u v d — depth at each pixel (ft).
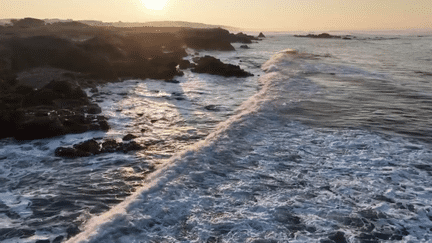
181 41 158.20
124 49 98.12
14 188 22.39
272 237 16.63
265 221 18.03
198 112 43.21
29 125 31.53
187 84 64.28
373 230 17.30
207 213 18.72
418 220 18.22
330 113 40.37
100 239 15.92
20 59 64.69
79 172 25.08
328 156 27.48
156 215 18.26
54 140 31.58
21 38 70.13
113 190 22.27
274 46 203.41
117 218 17.65
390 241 16.39
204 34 230.68
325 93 52.08
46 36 72.13
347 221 18.11
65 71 64.64
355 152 28.27
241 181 22.84
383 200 20.39
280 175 23.93
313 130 34.12
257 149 28.89
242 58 122.83
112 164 26.63
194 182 22.41
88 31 136.46
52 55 68.39
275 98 48.01
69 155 27.96
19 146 29.99
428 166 25.40
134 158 27.91
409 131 33.76
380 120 37.52
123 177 24.30
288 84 59.77
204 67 81.25
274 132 33.42
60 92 43.11
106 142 30.50
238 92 56.95
